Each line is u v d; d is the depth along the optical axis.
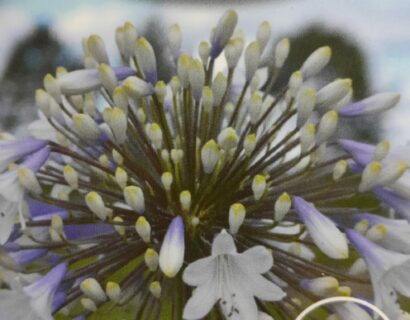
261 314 0.40
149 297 0.43
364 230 0.41
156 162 0.44
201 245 0.44
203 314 0.39
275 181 0.44
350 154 0.43
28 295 0.40
